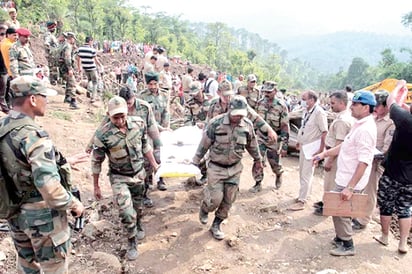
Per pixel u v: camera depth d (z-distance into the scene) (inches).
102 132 173.5
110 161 179.2
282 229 215.6
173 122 417.4
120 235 199.2
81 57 458.6
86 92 494.9
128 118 180.4
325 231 215.6
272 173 305.4
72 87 413.4
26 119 123.0
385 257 191.3
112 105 168.9
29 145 118.2
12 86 122.5
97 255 180.4
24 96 122.9
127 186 181.0
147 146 191.3
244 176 292.7
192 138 240.2
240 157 192.1
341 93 212.4
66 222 134.0
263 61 6353.3
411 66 2405.3
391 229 230.4
